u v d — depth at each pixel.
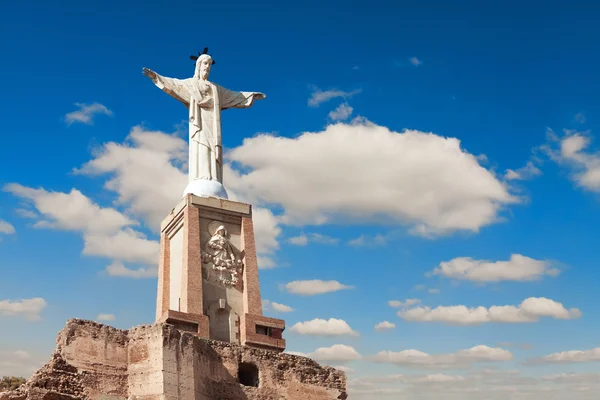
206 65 86.12
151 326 66.06
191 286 74.88
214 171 82.50
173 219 81.00
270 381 72.88
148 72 82.25
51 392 61.41
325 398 75.69
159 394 63.28
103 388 63.97
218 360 70.62
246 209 81.62
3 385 78.88
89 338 65.06
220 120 85.06
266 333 76.69
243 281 78.62
